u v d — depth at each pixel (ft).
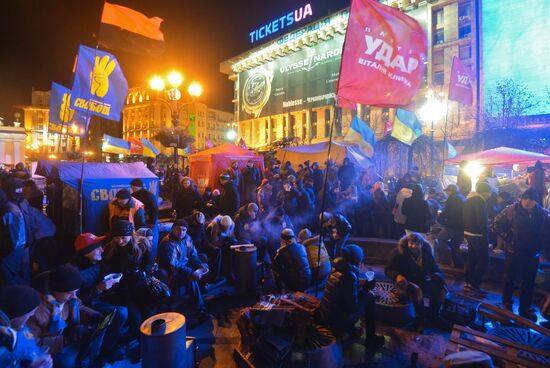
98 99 17.38
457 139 109.50
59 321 9.76
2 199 12.98
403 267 15.03
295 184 29.89
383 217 27.81
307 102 182.70
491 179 28.35
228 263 20.61
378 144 53.16
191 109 276.00
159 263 15.37
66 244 20.74
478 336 11.62
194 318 15.39
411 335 13.83
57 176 20.63
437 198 31.12
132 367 11.60
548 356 10.52
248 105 220.84
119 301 13.03
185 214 30.25
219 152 53.31
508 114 98.02
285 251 16.37
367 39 14.44
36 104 285.23
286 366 10.48
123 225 12.67
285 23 198.49
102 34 19.34
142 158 93.97
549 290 17.84
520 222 15.16
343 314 11.95
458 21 123.24
